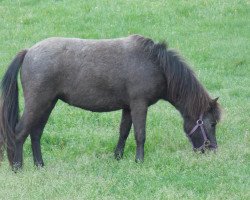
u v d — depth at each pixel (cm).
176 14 2634
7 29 2533
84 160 1360
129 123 1395
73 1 2791
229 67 2172
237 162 1308
